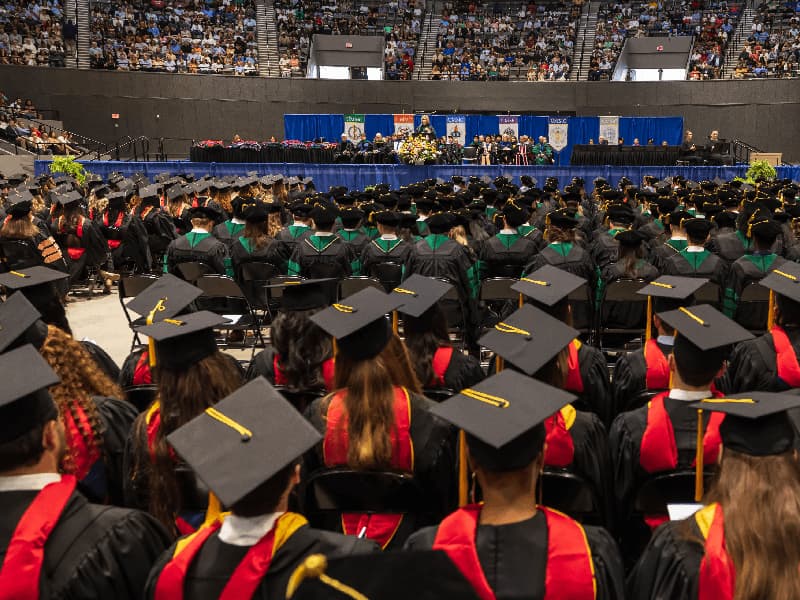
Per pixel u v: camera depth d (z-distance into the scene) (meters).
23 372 2.24
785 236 10.01
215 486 1.99
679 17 34.91
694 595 2.06
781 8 34.44
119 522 2.25
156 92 31.30
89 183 17.56
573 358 4.37
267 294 8.20
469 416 2.31
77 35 31.31
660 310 5.23
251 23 34.19
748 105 31.70
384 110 32.91
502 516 2.12
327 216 8.35
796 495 1.97
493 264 8.84
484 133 28.23
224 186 14.34
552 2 36.34
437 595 1.33
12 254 10.05
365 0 35.88
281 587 1.96
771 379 4.54
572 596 2.00
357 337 3.25
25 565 2.02
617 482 3.36
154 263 13.16
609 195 14.88
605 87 32.34
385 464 3.06
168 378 3.08
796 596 1.85
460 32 35.34
